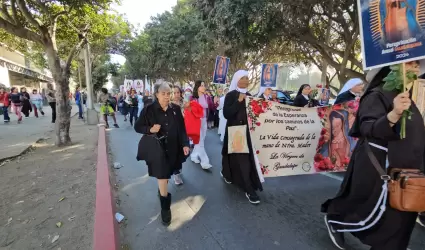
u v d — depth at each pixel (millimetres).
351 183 2479
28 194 4586
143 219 3646
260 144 4133
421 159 2160
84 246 3023
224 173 4684
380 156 2197
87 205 4078
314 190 4492
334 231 2736
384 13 1963
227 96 4102
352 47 11625
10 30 7035
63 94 8281
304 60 18203
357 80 4508
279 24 10094
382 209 2125
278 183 4840
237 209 3855
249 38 10156
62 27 9586
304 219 3531
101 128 11398
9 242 3164
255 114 4094
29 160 6758
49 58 7871
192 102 5469
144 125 3426
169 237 3193
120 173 5730
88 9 8297
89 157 6941
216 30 11000
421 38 1785
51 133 10938
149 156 3404
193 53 22656
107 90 13000
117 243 2889
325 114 4395
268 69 8234
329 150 4398
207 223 3490
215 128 12289
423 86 2695
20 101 14648
